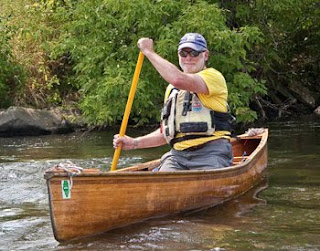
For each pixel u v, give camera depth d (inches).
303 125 578.9
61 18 556.1
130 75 503.2
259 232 241.1
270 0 568.7
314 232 240.5
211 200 282.7
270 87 660.7
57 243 231.8
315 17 671.8
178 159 287.0
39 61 642.8
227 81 535.8
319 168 374.6
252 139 399.5
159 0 502.0
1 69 602.9
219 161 284.5
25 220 267.6
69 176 224.5
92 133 572.4
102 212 236.1
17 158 437.4
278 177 351.9
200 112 281.9
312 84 701.9
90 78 534.3
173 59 506.3
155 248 222.5
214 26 496.7
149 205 252.2
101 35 527.5
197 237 234.5
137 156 434.9
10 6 660.7
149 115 543.5
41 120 574.2
